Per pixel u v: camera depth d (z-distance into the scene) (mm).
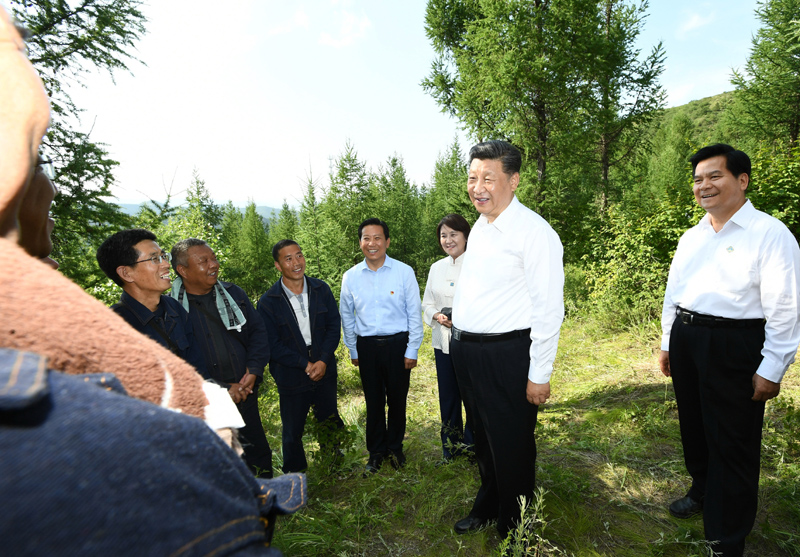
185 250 2580
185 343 2295
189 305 2609
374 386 3266
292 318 3096
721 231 2182
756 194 6148
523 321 2068
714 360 2141
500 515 2262
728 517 2098
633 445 3207
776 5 14047
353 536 2543
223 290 2711
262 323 2871
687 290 2314
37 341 342
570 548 2270
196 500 319
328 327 3279
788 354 1927
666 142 32031
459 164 21719
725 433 2107
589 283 8227
